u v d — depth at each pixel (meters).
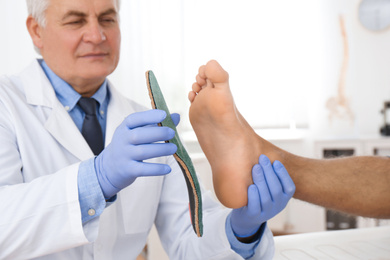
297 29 3.19
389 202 0.88
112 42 0.98
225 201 0.78
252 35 3.18
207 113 0.78
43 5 0.92
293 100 3.21
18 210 0.71
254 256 0.90
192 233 1.00
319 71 3.27
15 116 0.95
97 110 1.10
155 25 3.00
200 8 3.13
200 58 3.15
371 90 3.24
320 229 3.00
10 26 2.73
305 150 3.30
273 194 0.74
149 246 2.09
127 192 1.02
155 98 0.68
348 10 3.21
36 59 1.13
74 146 0.98
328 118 3.29
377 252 1.04
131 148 0.65
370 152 2.69
